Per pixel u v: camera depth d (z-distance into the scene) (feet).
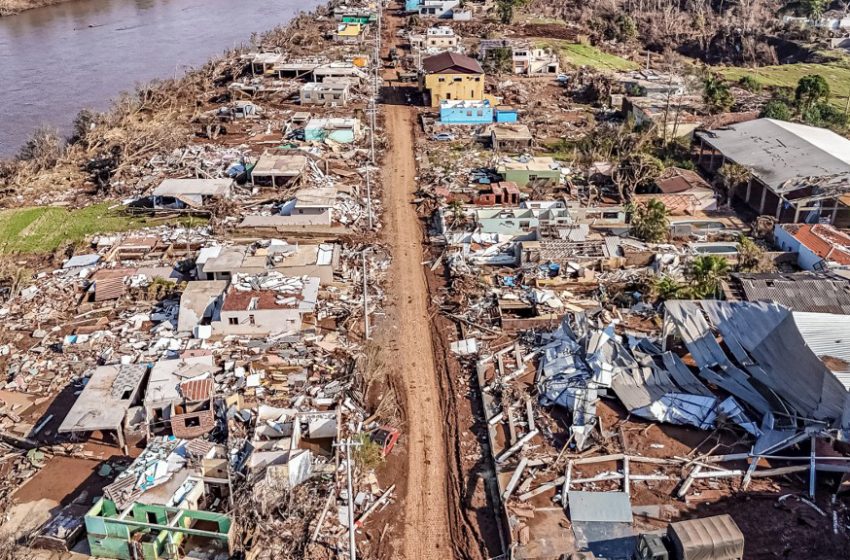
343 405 157.07
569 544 124.06
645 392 158.51
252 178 266.57
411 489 138.51
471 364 173.37
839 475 137.90
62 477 139.85
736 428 149.69
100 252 225.56
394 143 315.58
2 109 382.42
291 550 122.93
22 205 262.67
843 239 216.33
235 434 146.30
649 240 227.20
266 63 415.23
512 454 144.15
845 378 141.59
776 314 162.50
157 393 149.89
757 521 128.47
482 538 127.95
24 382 167.02
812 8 534.37
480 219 230.07
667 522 128.06
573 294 199.72
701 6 592.60
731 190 256.93
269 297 183.11
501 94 383.86
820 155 262.26
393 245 230.48
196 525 126.93
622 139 298.56
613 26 528.22
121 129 327.88
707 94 351.67
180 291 201.26
